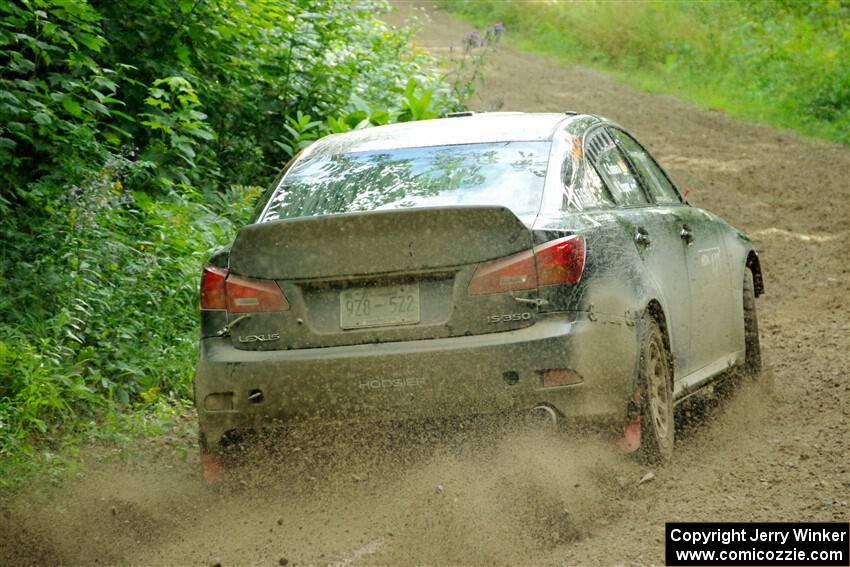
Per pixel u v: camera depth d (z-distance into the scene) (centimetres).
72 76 2022
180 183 2145
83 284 1622
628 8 7038
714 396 1499
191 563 955
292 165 1248
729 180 3691
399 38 3616
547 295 1013
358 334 1022
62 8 2011
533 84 5781
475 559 902
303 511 1051
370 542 951
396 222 1011
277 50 2633
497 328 1011
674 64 6347
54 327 1487
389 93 3012
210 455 1085
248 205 2189
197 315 1730
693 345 1269
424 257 1013
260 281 1051
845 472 1108
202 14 2386
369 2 3625
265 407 1036
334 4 2942
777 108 5300
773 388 1517
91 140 1853
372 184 1161
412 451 1051
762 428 1318
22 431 1275
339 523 1001
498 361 995
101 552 1007
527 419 1013
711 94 5756
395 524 980
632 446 1070
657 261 1188
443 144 1208
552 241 1025
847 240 2739
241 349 1054
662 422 1142
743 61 6197
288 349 1039
